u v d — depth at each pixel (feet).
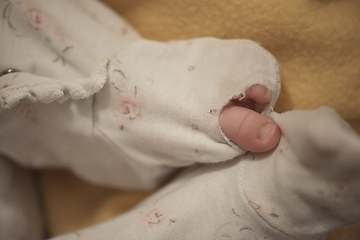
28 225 0.69
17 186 0.70
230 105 0.54
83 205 0.74
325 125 0.46
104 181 0.68
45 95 0.55
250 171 0.53
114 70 0.57
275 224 0.52
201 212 0.54
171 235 0.54
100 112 0.58
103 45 0.59
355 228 0.62
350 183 0.47
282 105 0.59
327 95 0.58
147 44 0.59
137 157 0.60
